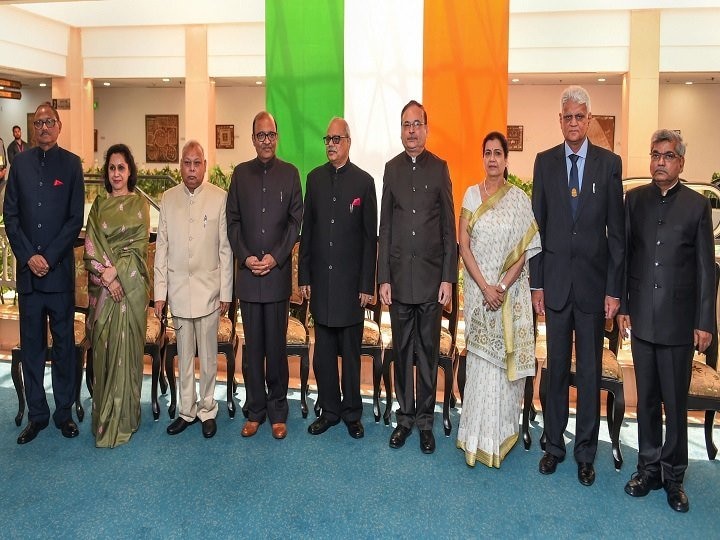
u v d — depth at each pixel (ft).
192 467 9.46
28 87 51.31
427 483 9.07
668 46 32.71
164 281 10.83
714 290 8.60
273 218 10.37
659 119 45.37
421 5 14.61
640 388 8.96
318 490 8.79
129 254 10.50
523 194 9.65
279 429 10.69
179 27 37.47
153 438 10.59
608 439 10.85
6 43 34.47
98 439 10.17
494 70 14.69
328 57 14.88
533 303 9.64
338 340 10.98
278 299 10.43
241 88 49.88
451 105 14.73
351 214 10.44
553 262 9.28
